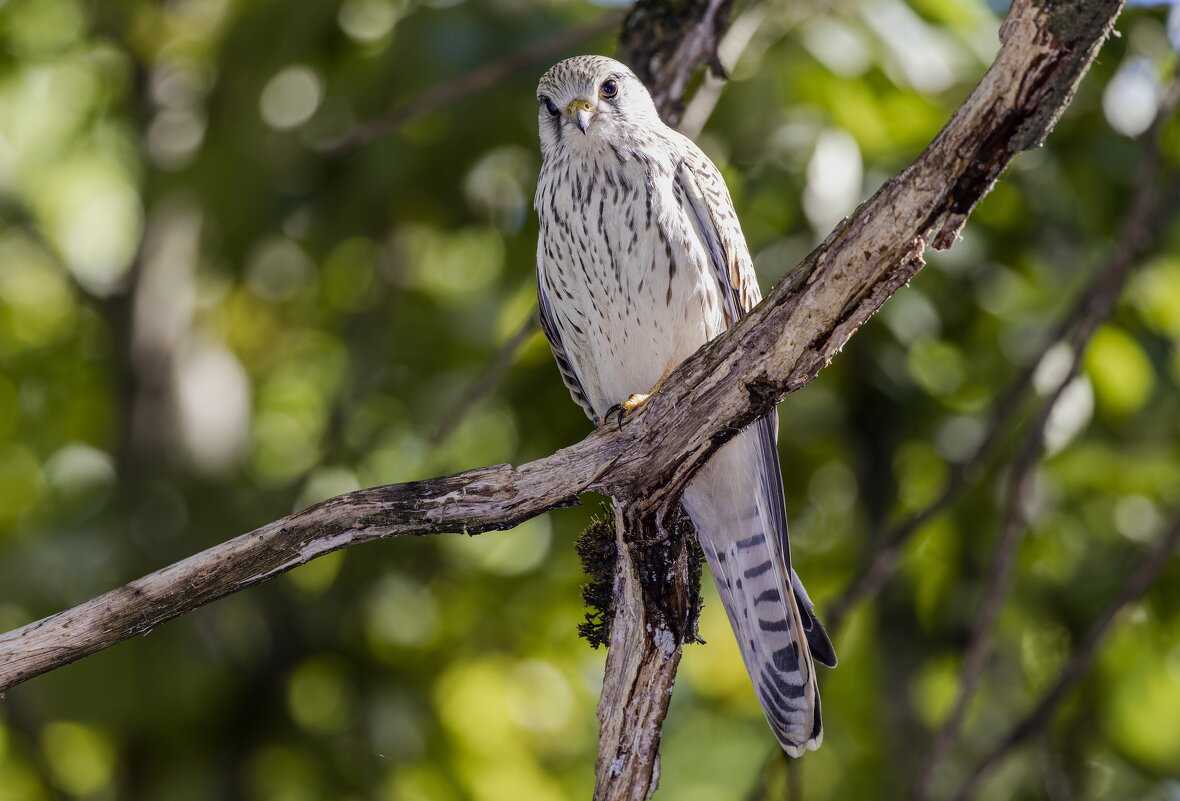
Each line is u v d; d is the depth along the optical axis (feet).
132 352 43.24
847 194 28.48
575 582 38.75
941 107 30.86
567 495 17.43
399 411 37.47
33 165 46.06
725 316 24.52
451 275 42.27
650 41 24.63
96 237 46.24
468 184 35.53
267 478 42.52
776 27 29.73
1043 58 13.41
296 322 44.29
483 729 39.55
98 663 35.27
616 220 23.99
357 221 34.71
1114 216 32.12
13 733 38.91
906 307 31.48
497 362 25.54
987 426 26.99
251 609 38.11
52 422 47.39
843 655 36.78
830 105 30.66
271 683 37.96
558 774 41.93
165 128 40.70
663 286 24.02
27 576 35.68
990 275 33.86
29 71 44.68
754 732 45.83
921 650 34.71
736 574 23.40
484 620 39.58
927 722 34.42
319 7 33.27
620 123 24.17
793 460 36.68
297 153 34.09
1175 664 33.30
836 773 38.22
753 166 30.09
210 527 37.78
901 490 35.81
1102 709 33.58
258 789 38.22
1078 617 32.68
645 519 18.01
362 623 38.47
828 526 37.88
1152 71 30.07
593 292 24.94
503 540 38.88
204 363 44.57
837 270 15.75
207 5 41.04
